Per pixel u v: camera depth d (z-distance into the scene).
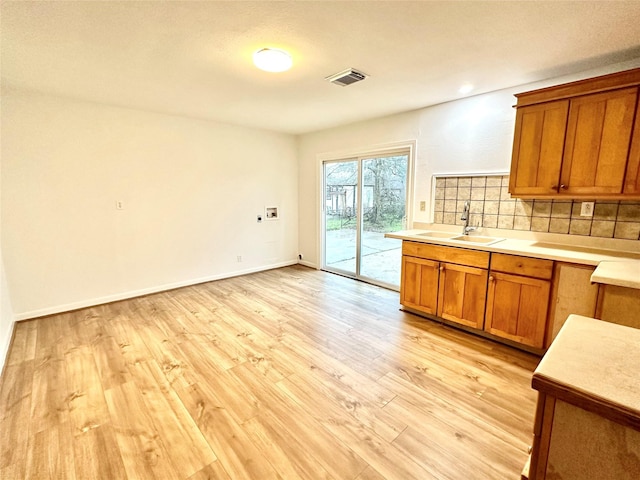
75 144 3.32
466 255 2.79
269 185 5.10
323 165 5.07
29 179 3.11
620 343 0.84
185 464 1.53
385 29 1.89
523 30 1.90
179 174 4.11
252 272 5.07
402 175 3.99
